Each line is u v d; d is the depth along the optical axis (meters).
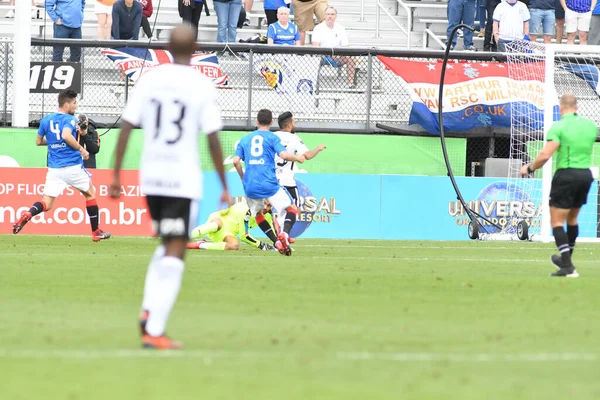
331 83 79.62
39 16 100.31
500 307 33.66
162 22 102.00
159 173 24.97
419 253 58.81
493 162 76.81
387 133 79.88
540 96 77.06
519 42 78.50
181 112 25.11
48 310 31.14
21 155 73.88
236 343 25.44
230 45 77.94
